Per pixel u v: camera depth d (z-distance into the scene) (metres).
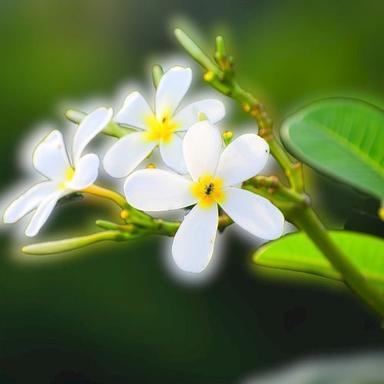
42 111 3.77
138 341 3.78
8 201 1.36
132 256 3.75
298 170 1.31
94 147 1.38
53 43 3.78
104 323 3.81
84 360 3.83
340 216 1.79
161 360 3.77
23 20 3.78
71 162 1.33
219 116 1.33
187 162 1.30
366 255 1.35
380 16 3.22
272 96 3.24
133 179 1.30
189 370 3.74
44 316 3.81
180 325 3.71
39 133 1.37
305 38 3.25
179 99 1.33
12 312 3.81
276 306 3.41
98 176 1.33
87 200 1.34
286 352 3.31
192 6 3.49
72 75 3.78
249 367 3.57
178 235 1.29
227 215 1.31
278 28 3.28
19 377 3.86
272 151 1.32
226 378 3.62
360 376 1.39
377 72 3.20
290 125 1.35
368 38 3.22
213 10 3.39
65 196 1.32
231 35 3.34
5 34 3.80
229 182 1.30
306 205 1.31
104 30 3.75
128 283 3.76
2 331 3.82
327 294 2.88
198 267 1.29
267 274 1.42
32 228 1.30
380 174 1.34
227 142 1.31
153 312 3.74
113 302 3.79
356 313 2.82
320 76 3.25
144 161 1.34
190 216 1.30
